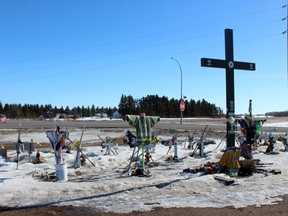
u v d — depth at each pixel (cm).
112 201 799
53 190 888
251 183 972
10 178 1037
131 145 1487
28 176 1099
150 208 743
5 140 2561
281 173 1120
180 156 1559
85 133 3189
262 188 908
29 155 1403
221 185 945
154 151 1639
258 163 1309
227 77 1395
